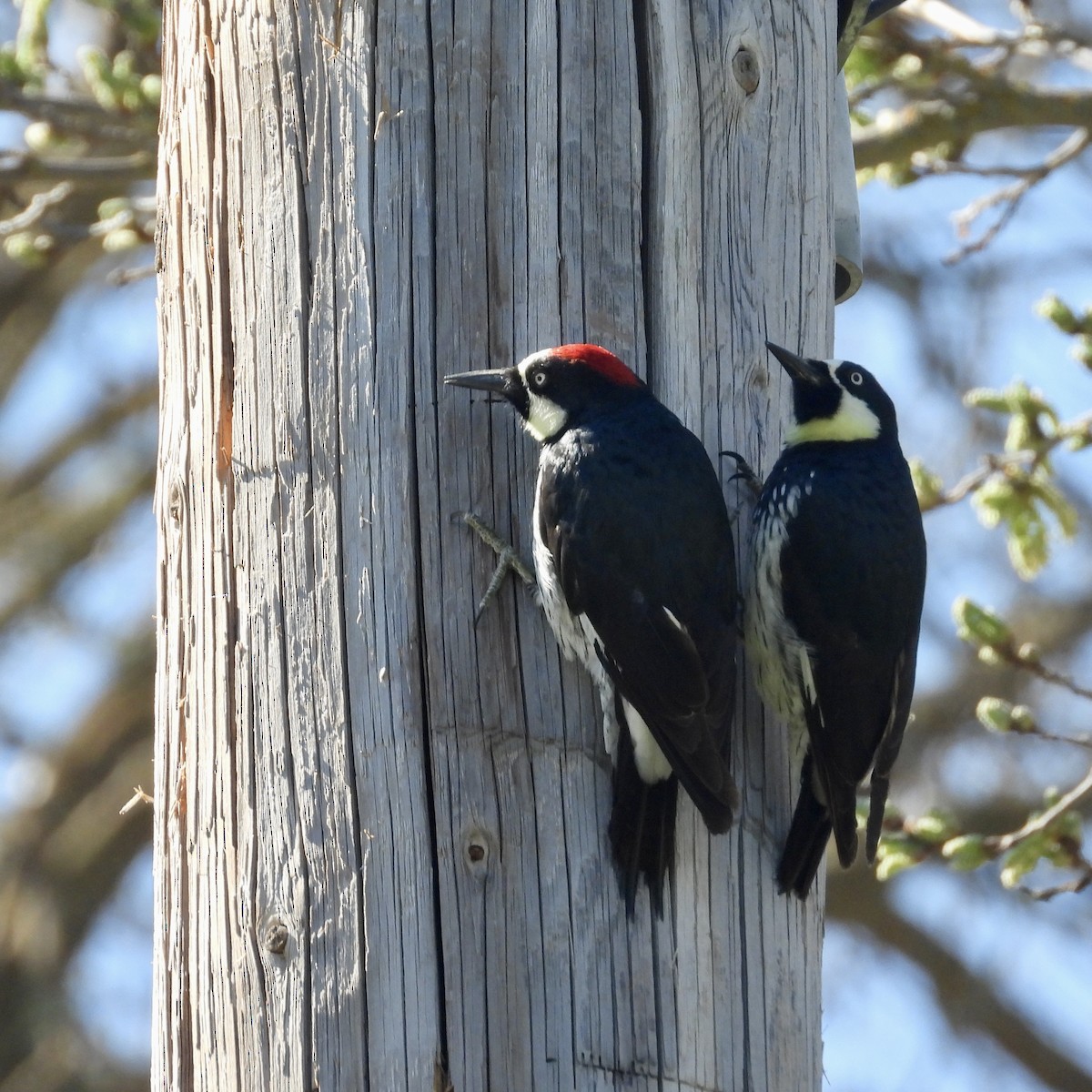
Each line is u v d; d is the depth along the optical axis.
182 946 9.80
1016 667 14.99
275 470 9.85
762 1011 9.85
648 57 10.49
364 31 10.08
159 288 11.05
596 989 9.33
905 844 14.79
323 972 9.22
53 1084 25.20
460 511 9.80
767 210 10.90
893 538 10.73
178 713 10.15
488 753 9.54
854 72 18.08
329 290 9.93
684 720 9.45
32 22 18.78
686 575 9.73
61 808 26.59
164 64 11.19
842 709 10.41
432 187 10.00
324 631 9.60
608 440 9.81
